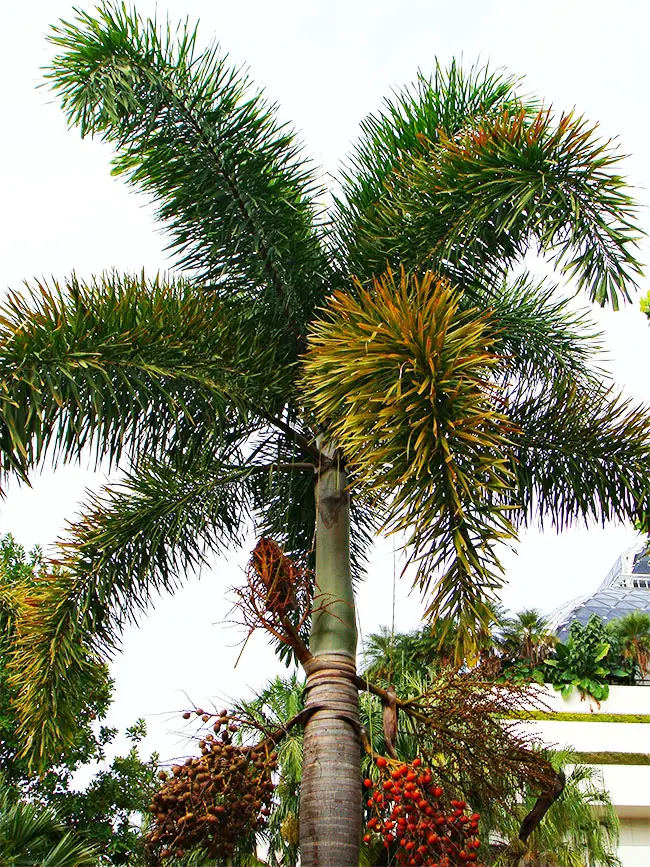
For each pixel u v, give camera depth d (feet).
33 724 24.56
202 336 23.13
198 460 25.71
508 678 21.42
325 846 18.71
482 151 21.81
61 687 24.99
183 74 24.53
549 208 21.09
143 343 21.91
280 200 24.72
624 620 92.27
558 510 26.25
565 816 40.16
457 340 17.40
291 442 26.40
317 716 20.20
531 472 26.30
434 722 20.58
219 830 18.22
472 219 22.45
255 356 23.97
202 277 25.16
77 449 21.16
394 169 24.73
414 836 16.71
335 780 19.39
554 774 21.27
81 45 24.07
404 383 17.04
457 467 15.92
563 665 83.25
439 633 16.55
